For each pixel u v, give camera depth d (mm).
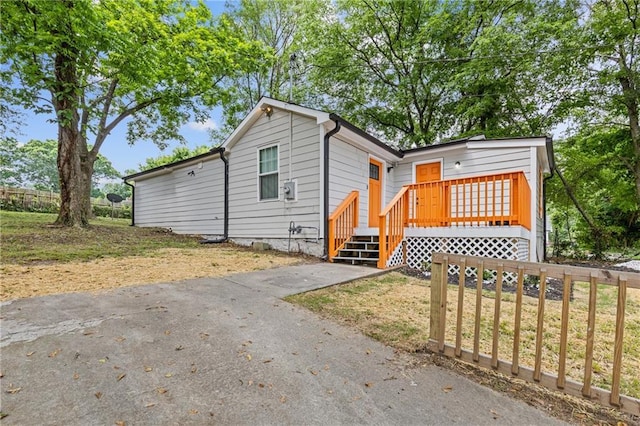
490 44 10938
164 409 1672
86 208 11648
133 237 8906
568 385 1852
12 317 2855
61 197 8852
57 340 2432
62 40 7105
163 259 6207
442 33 13203
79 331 2611
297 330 2848
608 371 2303
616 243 12445
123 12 8836
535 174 7262
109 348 2336
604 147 12703
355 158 8141
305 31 15203
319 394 1872
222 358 2266
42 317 2885
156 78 10344
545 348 2701
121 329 2684
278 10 17188
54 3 6637
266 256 7098
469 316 3480
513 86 11805
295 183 7609
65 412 1616
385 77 15234
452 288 4840
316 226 7191
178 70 11047
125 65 8828
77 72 8672
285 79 17391
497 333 2150
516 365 2043
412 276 5516
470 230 5918
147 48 8953
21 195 16391
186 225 11320
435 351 2459
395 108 15125
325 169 7098
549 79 11250
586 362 1803
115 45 7840
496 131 12609
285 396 1838
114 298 3541
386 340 2695
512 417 1716
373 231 7270
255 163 8750
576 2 10781
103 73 9227
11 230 7605
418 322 3141
